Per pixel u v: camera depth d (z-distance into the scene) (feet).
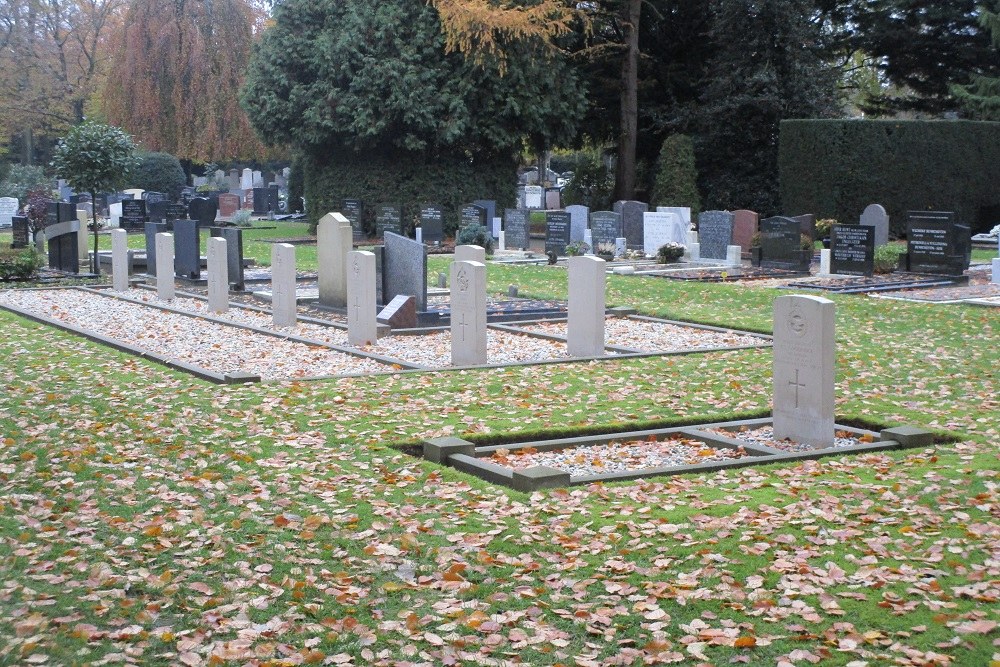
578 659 17.35
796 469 28.71
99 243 126.11
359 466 29.01
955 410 36.35
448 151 137.80
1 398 37.78
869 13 158.20
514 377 41.86
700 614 18.95
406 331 55.77
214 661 17.24
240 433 32.73
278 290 58.54
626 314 63.57
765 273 89.25
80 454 29.86
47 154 250.16
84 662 17.15
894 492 26.02
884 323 58.90
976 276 90.94
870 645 17.54
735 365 44.52
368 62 129.80
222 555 22.09
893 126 125.18
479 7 125.18
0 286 82.99
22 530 23.35
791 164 128.47
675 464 30.55
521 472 27.22
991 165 131.13
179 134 191.42
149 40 187.73
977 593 19.34
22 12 231.50
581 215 112.98
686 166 139.95
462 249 57.57
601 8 143.95
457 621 18.84
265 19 206.39
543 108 134.62
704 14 149.69
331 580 20.81
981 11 141.79
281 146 147.84
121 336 56.03
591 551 22.24
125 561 21.70
